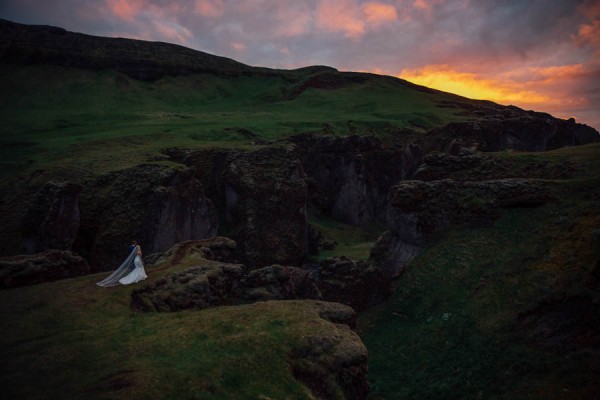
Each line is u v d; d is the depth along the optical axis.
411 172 128.00
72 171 82.62
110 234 70.44
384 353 42.84
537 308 38.50
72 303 24.56
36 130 129.12
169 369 17.52
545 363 33.16
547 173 61.41
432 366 38.34
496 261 48.06
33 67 193.62
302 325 23.02
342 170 116.38
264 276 38.25
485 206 55.97
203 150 96.38
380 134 147.12
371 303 53.00
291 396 18.12
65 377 16.56
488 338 38.50
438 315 45.62
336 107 198.12
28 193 76.12
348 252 87.31
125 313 24.08
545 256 44.19
